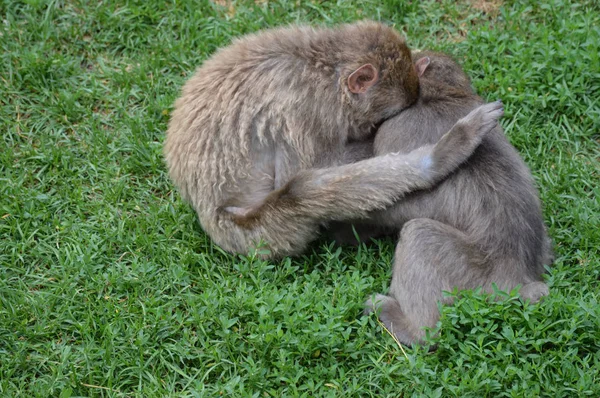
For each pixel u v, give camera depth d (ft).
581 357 23.07
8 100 30.76
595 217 26.71
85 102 30.89
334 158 26.71
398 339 23.61
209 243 26.66
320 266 26.21
